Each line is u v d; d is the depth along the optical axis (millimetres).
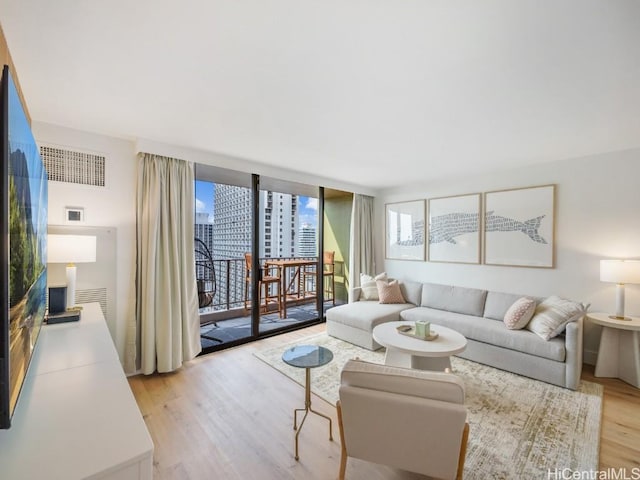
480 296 3727
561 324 2766
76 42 1459
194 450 1849
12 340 890
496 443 1907
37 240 1382
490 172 4031
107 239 2750
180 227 3088
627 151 3049
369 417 1421
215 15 1283
